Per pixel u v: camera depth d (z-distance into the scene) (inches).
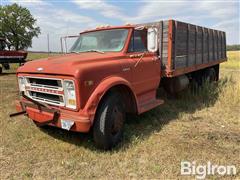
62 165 146.8
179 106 279.0
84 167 144.9
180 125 215.0
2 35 2534.5
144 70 202.5
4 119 225.8
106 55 175.8
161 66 236.7
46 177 135.0
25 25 2620.6
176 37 239.6
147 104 207.2
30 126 208.2
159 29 234.5
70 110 149.9
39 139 182.4
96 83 153.5
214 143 177.6
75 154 159.3
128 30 195.6
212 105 281.4
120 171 140.6
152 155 158.2
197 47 298.0
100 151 162.7
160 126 211.8
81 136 186.9
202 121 227.6
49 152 162.7
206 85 326.6
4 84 453.4
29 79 171.0
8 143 175.5
